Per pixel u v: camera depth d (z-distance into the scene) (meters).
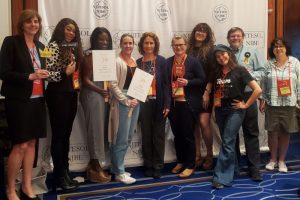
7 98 2.85
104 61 3.41
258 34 4.45
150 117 3.79
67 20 3.25
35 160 3.48
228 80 3.48
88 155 3.97
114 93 3.50
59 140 3.32
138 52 3.99
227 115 3.56
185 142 3.85
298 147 4.85
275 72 3.90
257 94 3.42
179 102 3.73
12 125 2.86
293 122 3.91
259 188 3.50
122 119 3.55
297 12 4.68
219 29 4.31
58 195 3.36
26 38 2.90
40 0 3.70
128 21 4.00
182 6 4.17
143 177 3.85
